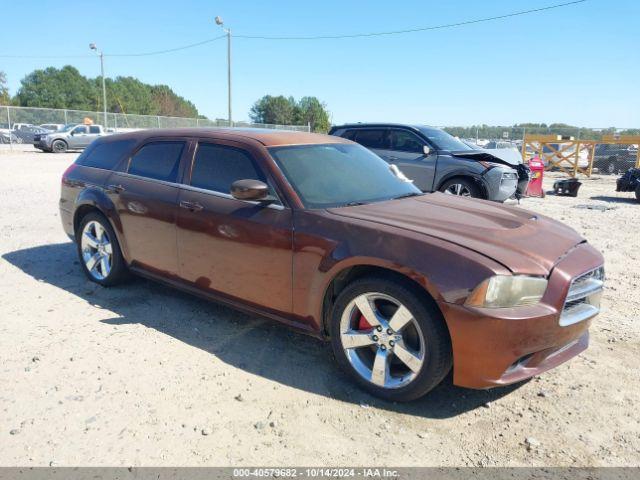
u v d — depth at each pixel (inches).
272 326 173.8
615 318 187.2
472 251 119.2
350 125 451.2
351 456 109.5
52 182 556.1
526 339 115.3
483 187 378.9
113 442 111.8
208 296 166.9
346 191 156.2
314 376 141.7
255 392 132.9
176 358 149.5
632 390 137.6
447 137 425.4
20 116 1327.5
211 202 160.9
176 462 106.1
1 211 375.6
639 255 283.9
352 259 129.0
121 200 189.0
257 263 149.2
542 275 118.7
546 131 1155.3
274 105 3405.5
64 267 235.6
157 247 179.0
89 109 3705.7
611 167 957.8
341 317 134.6
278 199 147.6
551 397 133.7
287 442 113.3
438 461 108.7
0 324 170.4
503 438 116.7
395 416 124.2
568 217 410.9
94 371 140.9
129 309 185.5
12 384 133.6
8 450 108.7
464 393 135.4
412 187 178.7
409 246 123.2
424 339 120.6
